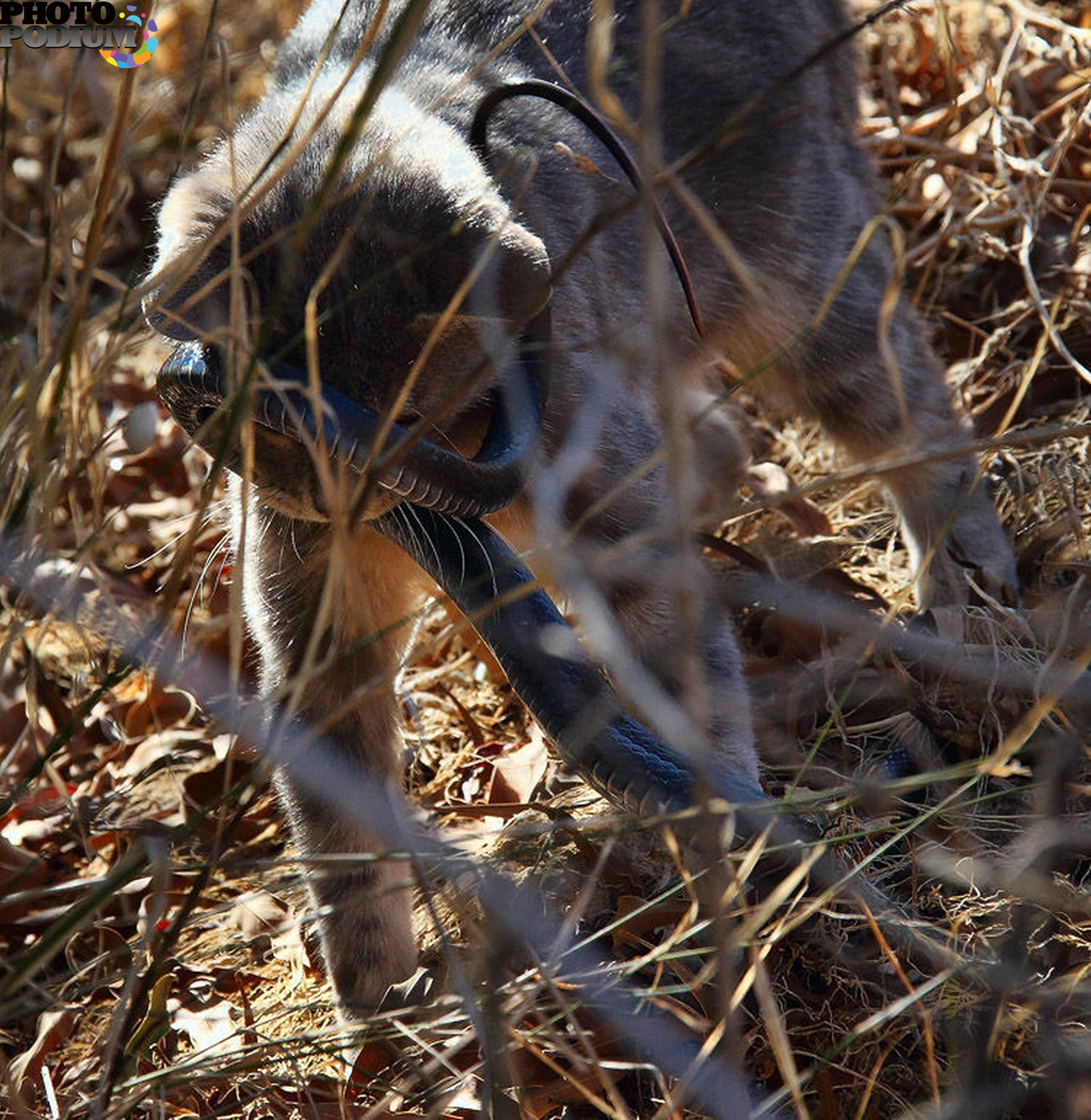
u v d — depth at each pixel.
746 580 5.50
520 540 5.21
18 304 6.67
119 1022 4.15
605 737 3.82
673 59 6.14
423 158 4.66
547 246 5.21
